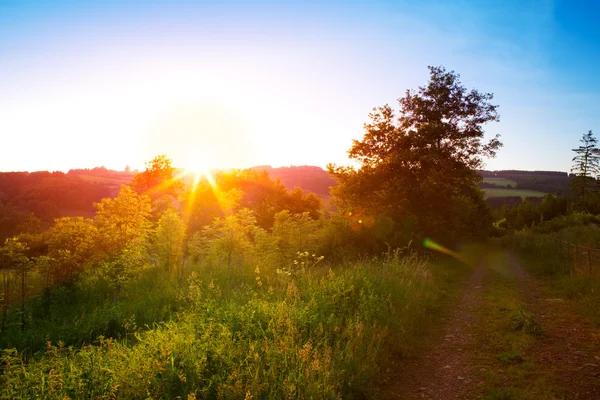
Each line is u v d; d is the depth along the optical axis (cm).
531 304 1077
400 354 718
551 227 3838
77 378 479
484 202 4331
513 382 591
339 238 2105
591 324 849
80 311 1023
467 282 1502
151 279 1309
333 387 501
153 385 480
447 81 2927
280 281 1053
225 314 720
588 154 6391
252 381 482
